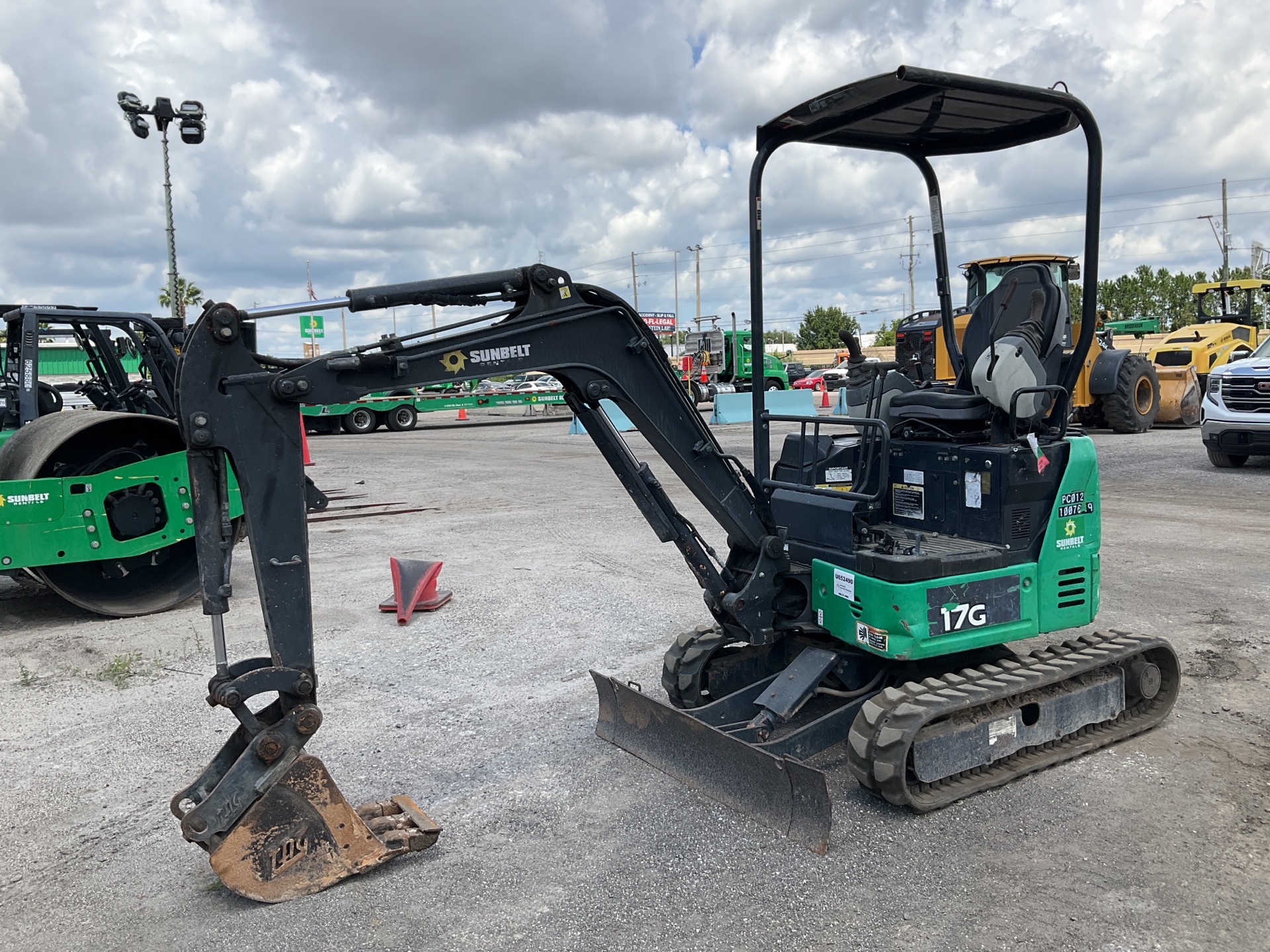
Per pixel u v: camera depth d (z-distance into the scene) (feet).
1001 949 9.79
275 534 11.23
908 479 16.02
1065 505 14.57
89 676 20.01
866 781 12.73
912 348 54.29
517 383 102.12
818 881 11.21
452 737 16.11
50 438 24.16
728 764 13.20
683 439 14.10
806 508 14.97
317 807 11.35
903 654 13.20
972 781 13.28
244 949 10.23
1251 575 24.50
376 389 11.74
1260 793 13.11
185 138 54.29
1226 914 10.29
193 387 10.91
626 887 11.24
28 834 13.14
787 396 84.07
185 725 17.10
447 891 11.31
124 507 24.73
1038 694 13.92
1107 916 10.31
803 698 13.91
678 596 25.04
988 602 13.88
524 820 13.05
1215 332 69.26
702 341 119.34
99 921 10.95
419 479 52.80
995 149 16.53
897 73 12.30
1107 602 22.39
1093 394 56.70
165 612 25.54
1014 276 15.66
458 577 27.91
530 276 12.70
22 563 23.70
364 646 21.44
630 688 15.28
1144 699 15.42
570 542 32.68
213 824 10.91
